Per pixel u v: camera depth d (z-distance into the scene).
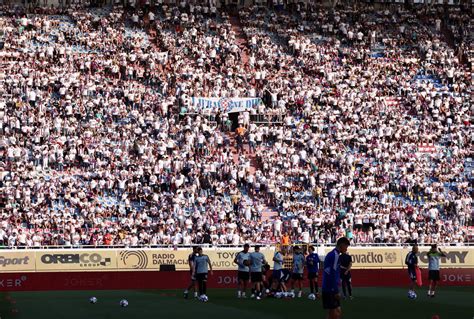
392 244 63.19
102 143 71.38
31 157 69.19
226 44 84.56
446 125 79.56
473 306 40.88
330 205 69.88
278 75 82.00
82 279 56.69
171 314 36.78
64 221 63.12
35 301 45.16
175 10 88.56
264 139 75.25
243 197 69.69
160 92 78.56
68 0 87.50
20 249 56.59
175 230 63.91
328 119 77.75
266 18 90.81
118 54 80.31
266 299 44.50
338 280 27.20
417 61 87.06
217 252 58.34
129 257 57.66
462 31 92.50
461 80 84.69
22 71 75.75
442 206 70.88
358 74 83.94
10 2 86.50
